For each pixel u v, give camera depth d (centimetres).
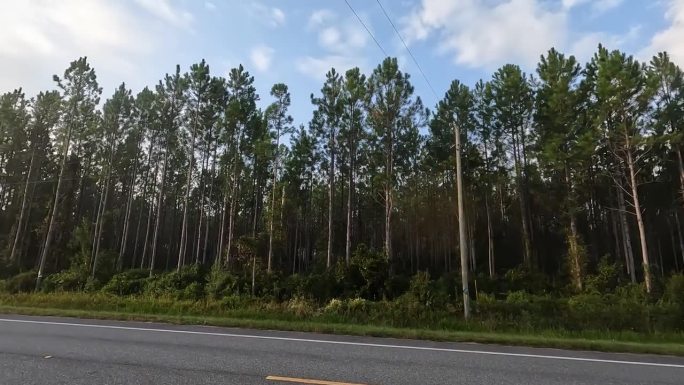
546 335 1272
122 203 6525
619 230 5269
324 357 841
